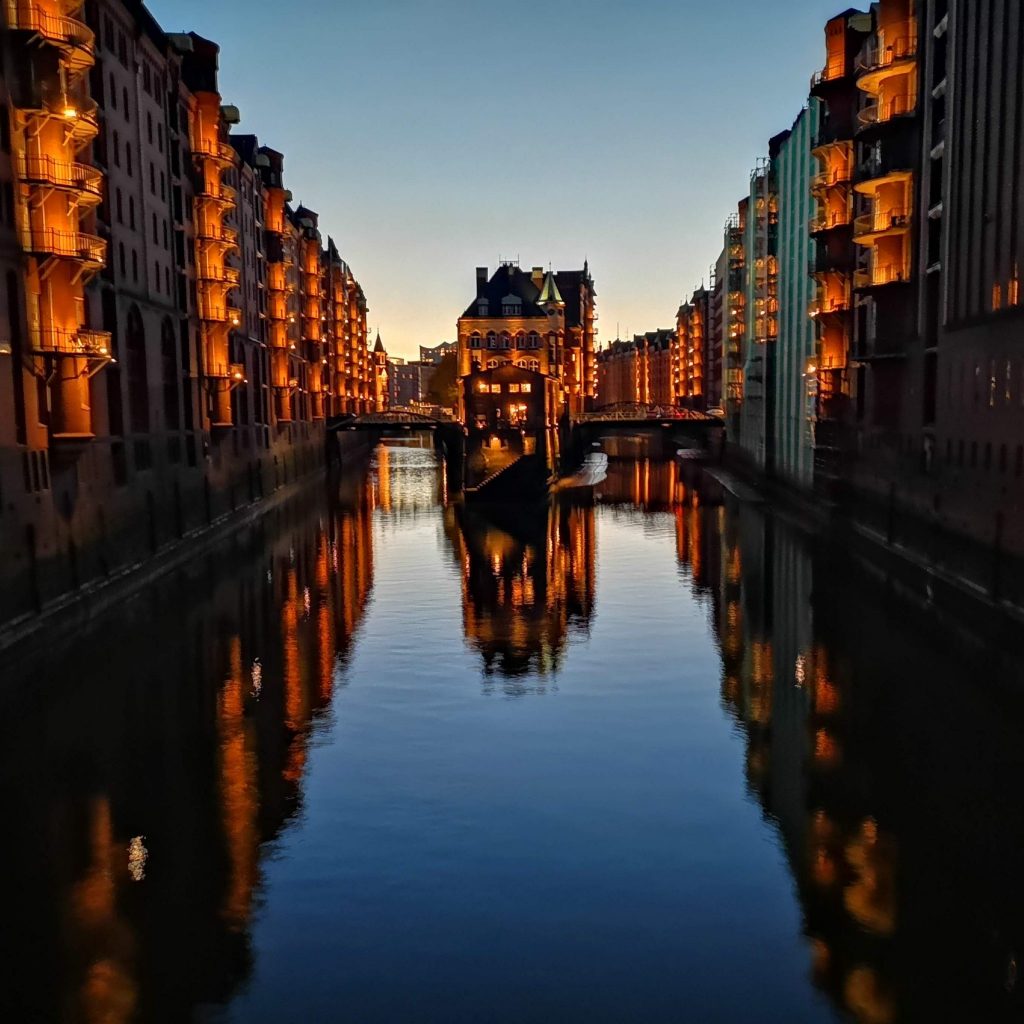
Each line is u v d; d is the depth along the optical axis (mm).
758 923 17672
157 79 54406
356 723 28344
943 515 42438
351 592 46844
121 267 47000
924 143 46938
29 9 35469
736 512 75812
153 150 53156
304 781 24125
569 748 26297
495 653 35844
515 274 126438
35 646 33500
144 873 19578
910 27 49906
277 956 16781
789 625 39094
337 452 122938
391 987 15914
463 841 20875
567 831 21328
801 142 77188
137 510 47625
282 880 19297
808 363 69688
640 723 28203
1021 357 34000
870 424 55062
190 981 16094
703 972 16266
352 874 19531
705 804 22625
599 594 46250
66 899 18625
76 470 39781
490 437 94062
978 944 16922
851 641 36156
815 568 51188
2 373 33281
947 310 42125
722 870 19578
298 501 87125
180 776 24375
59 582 37438
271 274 89188
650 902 18422
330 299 126688
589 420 121000
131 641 37062
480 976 16188
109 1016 15266
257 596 45688
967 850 20203
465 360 122125
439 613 42469
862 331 58062
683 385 178250
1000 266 36344
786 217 83188
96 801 22891
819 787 23406
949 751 25266
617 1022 15094
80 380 38688
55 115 36188
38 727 27750
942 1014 15156
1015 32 35531
